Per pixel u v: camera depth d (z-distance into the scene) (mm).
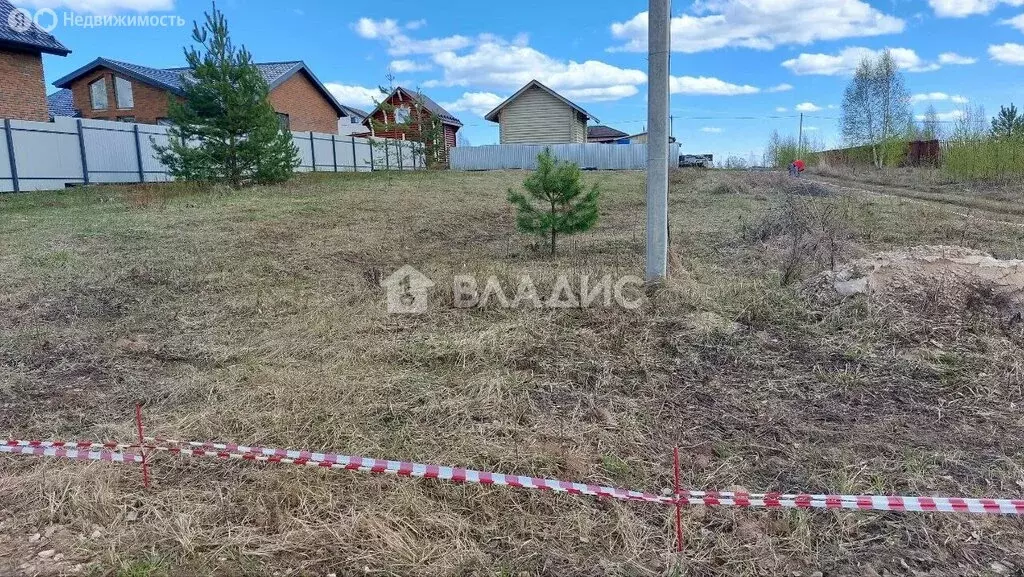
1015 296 4469
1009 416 3125
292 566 2064
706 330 4297
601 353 4004
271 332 4562
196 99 13195
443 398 3342
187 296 5566
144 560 2082
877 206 10875
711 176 19750
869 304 4527
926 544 2182
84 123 14852
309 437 2914
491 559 2121
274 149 14219
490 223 10992
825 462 2719
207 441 2885
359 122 49625
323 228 9195
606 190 16375
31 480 2521
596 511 2391
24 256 6723
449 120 37000
